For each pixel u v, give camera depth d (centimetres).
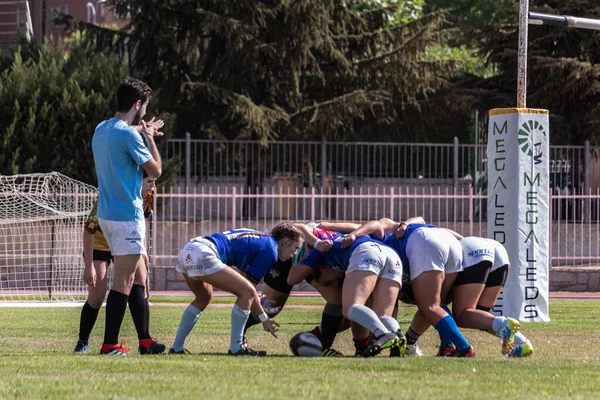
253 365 1967
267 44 7256
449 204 6875
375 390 1585
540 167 3938
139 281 2412
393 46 7831
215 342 2898
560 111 7981
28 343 2878
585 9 7756
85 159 6750
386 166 6844
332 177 7000
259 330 3350
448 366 1980
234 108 7156
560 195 6406
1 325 3528
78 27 7644
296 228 2475
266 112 7312
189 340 2958
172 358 2139
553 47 8006
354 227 2534
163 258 6241
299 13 7169
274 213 6912
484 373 1859
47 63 7106
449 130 8912
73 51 7331
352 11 7875
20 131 6725
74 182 4909
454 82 8575
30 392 1548
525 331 3375
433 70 7762
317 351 2405
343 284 2345
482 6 11250
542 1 8000
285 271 2608
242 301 2373
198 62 7931
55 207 5028
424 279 2389
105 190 2266
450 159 6944
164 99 7488
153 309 4431
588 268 6312
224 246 2408
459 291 2466
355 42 7850
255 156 7312
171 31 7506
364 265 2323
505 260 2561
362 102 7256
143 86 2325
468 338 3081
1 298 5209
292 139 7556
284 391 1565
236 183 7188
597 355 2609
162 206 6356
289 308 4594
